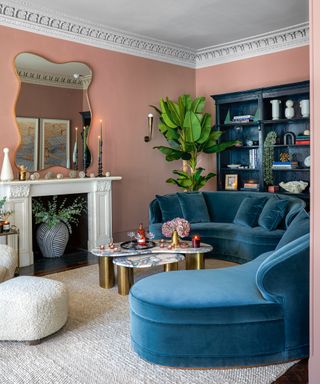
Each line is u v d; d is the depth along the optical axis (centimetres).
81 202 560
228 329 215
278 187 584
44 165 506
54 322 263
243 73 635
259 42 604
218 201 540
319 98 92
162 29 559
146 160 628
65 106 525
